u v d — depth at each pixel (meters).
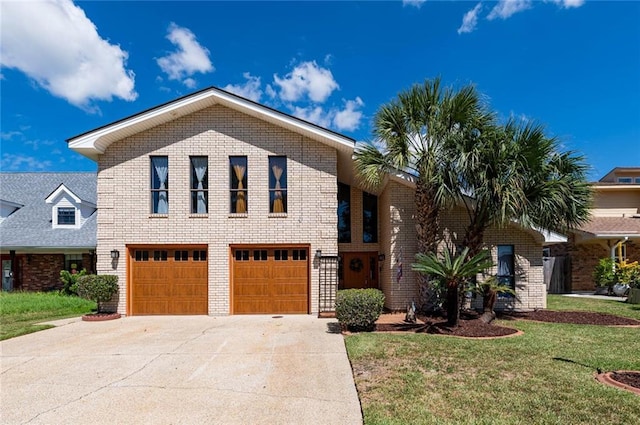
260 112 11.77
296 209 12.16
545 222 10.64
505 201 9.42
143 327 10.05
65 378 5.96
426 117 10.65
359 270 15.69
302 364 6.53
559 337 8.22
